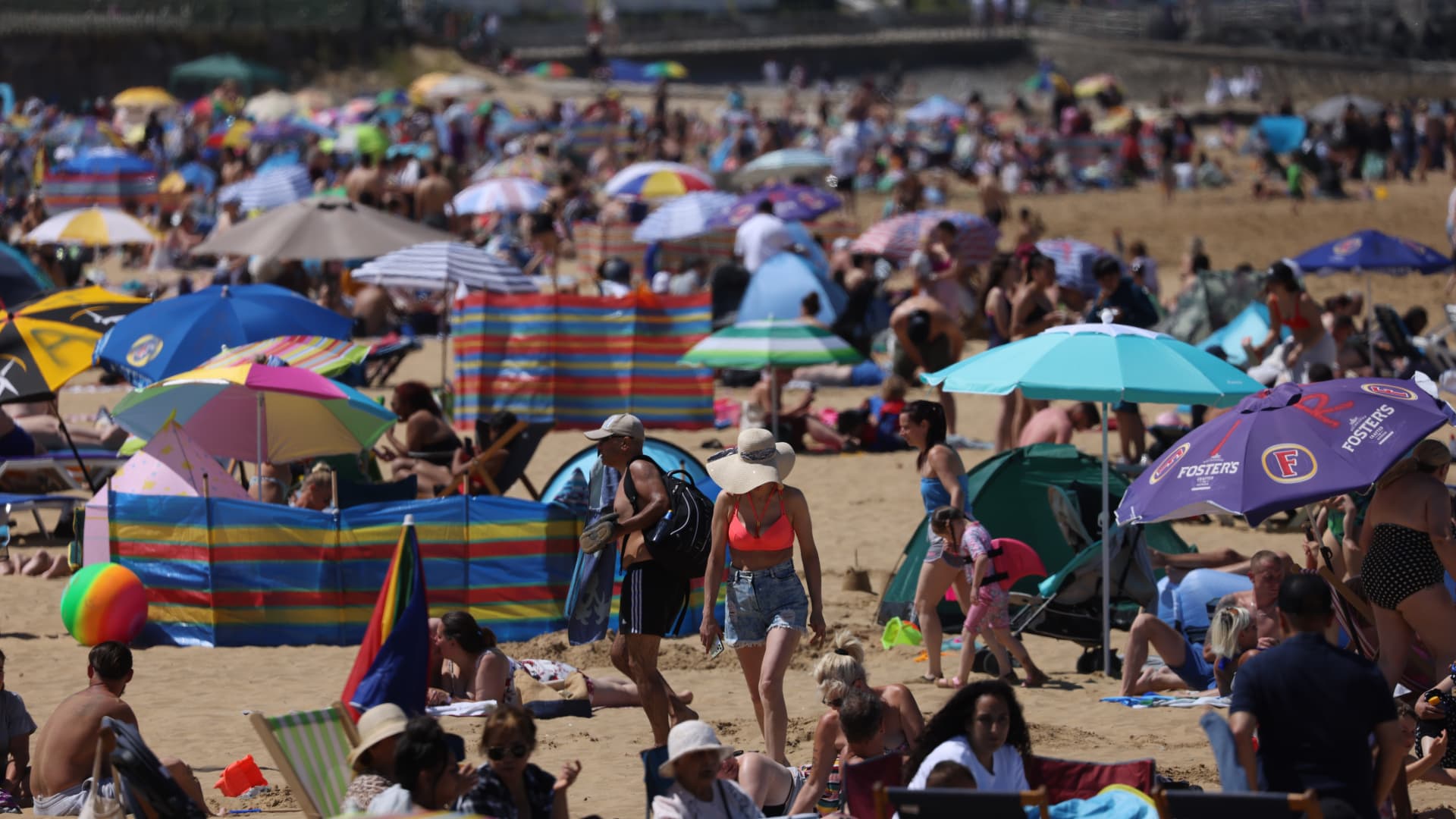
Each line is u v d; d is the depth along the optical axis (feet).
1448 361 226.99
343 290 316.81
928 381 128.47
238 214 385.91
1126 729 110.42
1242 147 599.57
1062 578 132.16
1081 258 303.48
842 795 81.82
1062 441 190.29
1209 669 120.67
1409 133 536.42
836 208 367.04
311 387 142.61
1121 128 572.92
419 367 291.58
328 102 634.02
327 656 135.85
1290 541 176.76
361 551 139.44
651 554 98.43
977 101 629.92
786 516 98.37
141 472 145.69
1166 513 96.58
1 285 243.40
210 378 140.87
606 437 100.89
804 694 122.72
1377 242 231.91
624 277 339.16
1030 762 76.89
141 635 140.46
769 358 215.51
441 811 72.38
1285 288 193.26
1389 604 99.14
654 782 76.79
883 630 141.69
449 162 458.50
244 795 96.02
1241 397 122.01
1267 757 71.10
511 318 242.99
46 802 88.38
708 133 636.89
